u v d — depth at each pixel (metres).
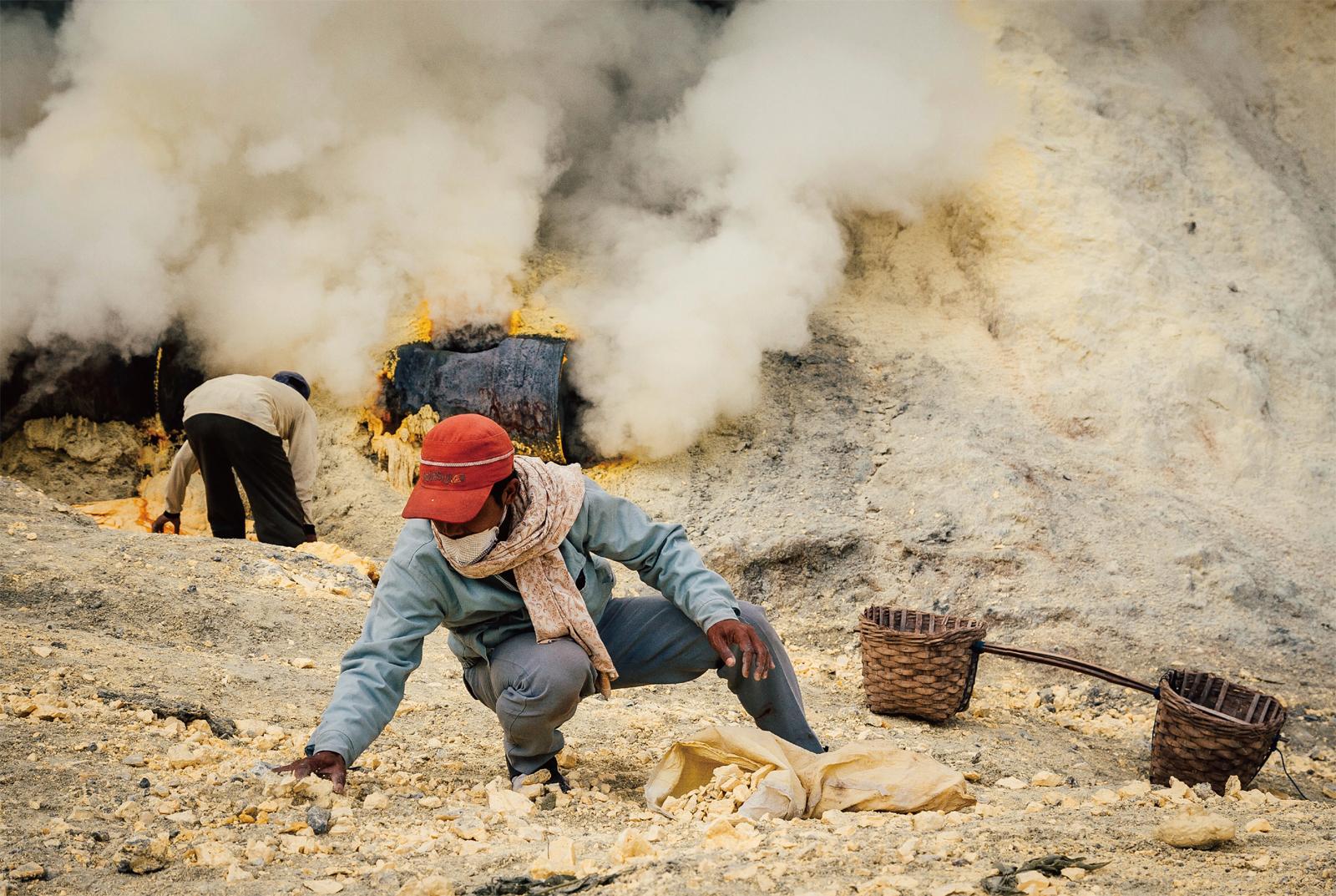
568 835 3.16
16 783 3.21
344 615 6.02
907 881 2.57
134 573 5.94
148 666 4.64
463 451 3.16
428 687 5.09
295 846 2.91
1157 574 7.46
